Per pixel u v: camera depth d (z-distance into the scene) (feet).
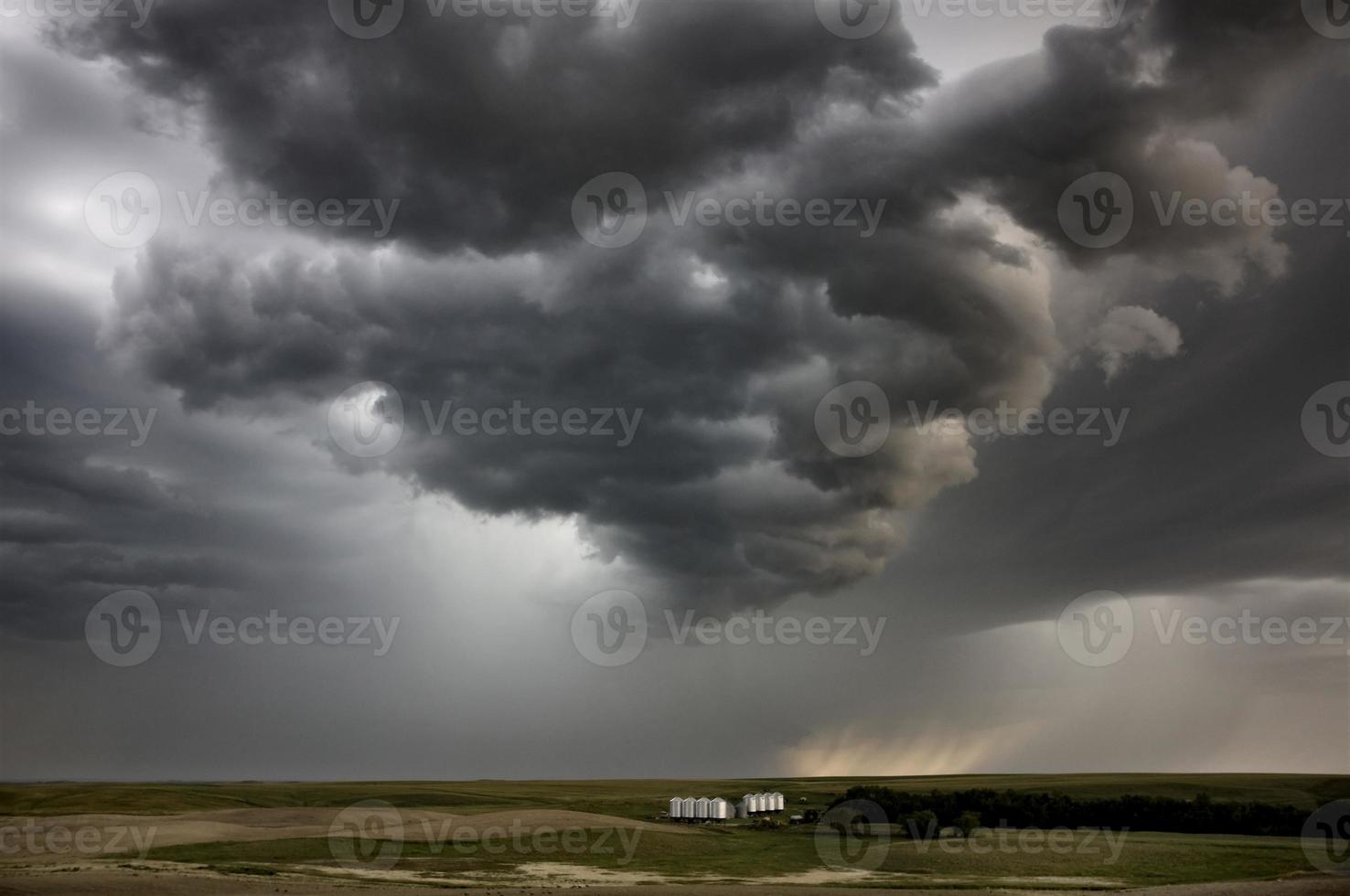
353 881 237.86
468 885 237.86
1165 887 242.99
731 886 244.42
